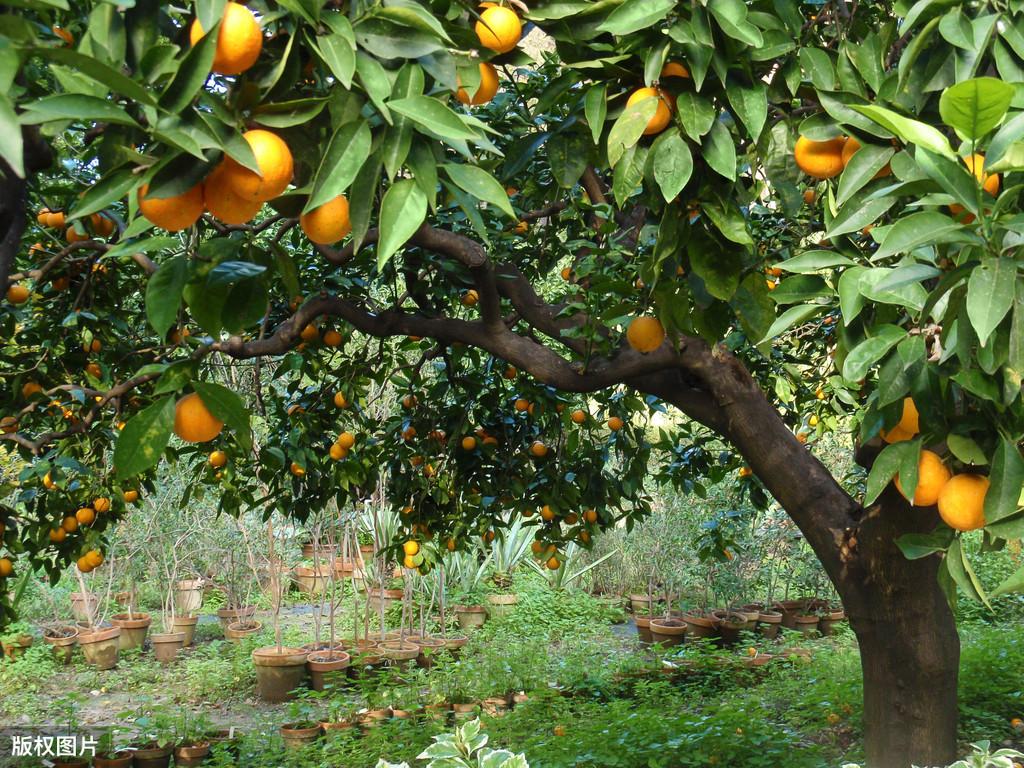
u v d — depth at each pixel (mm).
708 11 1611
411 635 8922
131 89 992
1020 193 1489
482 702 6812
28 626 9289
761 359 4988
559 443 5172
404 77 1304
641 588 10992
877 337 1621
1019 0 1517
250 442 1499
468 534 5336
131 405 3795
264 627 9633
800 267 1673
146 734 6316
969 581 1579
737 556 9406
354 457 4637
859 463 3660
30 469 3479
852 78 1793
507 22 1546
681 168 1684
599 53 1765
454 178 1313
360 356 4785
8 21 931
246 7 1239
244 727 6867
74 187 2891
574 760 4801
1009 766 2457
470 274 3885
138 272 4098
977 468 1667
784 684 6676
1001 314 1252
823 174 1783
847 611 3867
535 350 3779
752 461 3961
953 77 1640
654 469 10234
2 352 4117
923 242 1312
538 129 2043
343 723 6484
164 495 9125
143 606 10766
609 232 3385
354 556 10570
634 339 2523
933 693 3713
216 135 1080
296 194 1245
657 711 5934
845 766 2490
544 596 10398
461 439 5234
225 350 3322
